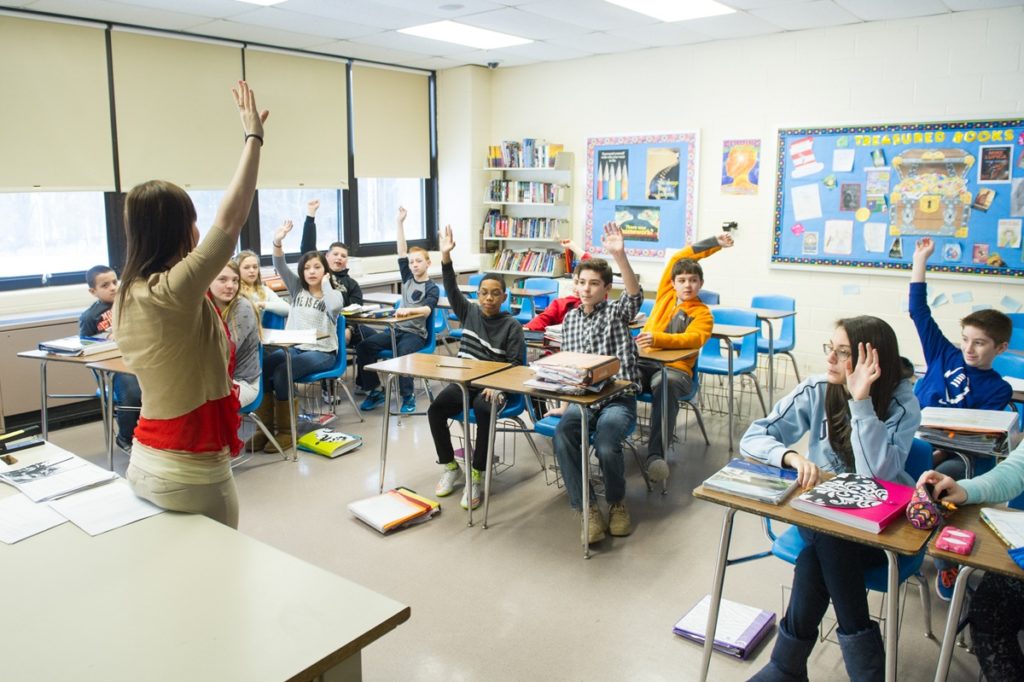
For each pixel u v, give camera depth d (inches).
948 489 71.4
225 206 68.9
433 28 240.8
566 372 119.3
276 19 223.1
